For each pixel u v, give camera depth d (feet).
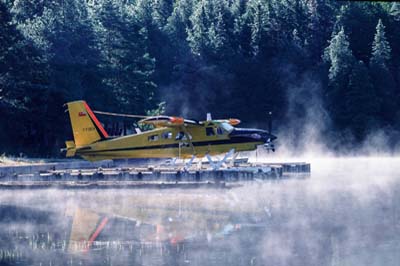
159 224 227.40
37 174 358.02
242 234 209.97
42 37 602.44
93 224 229.04
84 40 647.56
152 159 493.36
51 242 201.67
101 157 379.76
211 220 233.76
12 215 248.93
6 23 528.63
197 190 320.50
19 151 558.15
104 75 643.04
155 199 288.30
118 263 177.47
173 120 352.49
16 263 178.70
